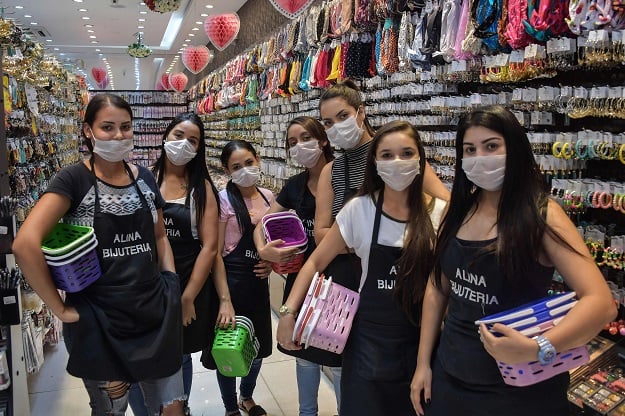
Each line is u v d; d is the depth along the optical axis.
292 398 2.99
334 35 3.97
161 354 1.72
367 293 1.67
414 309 1.63
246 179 2.54
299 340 1.69
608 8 1.80
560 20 2.00
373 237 1.65
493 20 2.33
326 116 2.02
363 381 1.67
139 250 1.73
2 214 2.19
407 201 1.66
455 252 1.38
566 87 2.13
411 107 3.22
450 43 2.62
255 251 2.52
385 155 1.60
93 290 1.67
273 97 6.09
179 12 11.40
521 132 1.28
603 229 2.11
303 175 2.44
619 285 2.11
